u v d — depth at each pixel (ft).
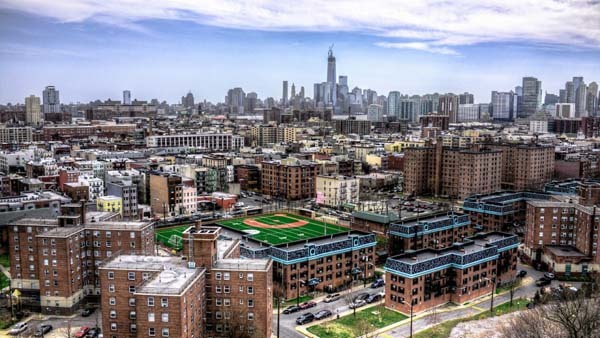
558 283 632.38
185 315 388.98
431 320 516.32
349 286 613.93
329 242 615.57
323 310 540.11
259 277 434.71
